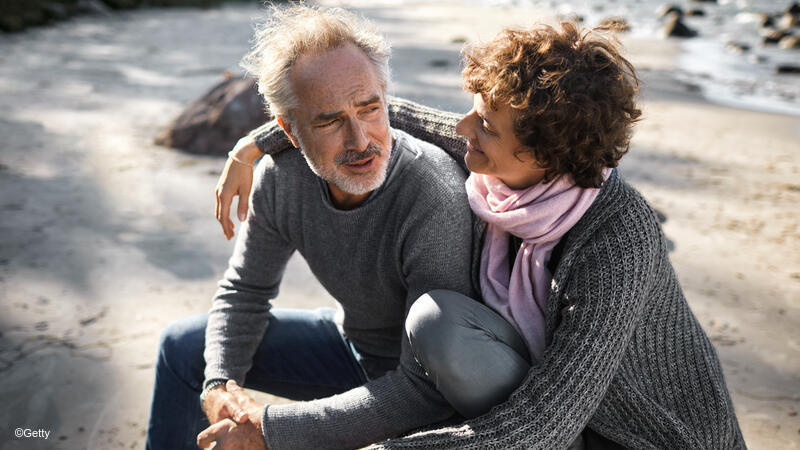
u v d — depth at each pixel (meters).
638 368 1.43
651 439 1.43
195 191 4.18
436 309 1.38
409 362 1.45
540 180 1.41
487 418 1.29
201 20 13.45
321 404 1.46
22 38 10.30
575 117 1.27
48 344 2.55
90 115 5.90
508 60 1.30
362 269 1.65
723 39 11.67
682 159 5.12
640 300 1.32
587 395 1.28
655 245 1.36
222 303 1.79
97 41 10.37
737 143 5.55
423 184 1.52
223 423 1.51
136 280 3.06
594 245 1.34
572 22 1.34
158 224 3.69
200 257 3.31
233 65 8.51
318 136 1.47
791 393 2.32
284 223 1.71
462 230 1.52
